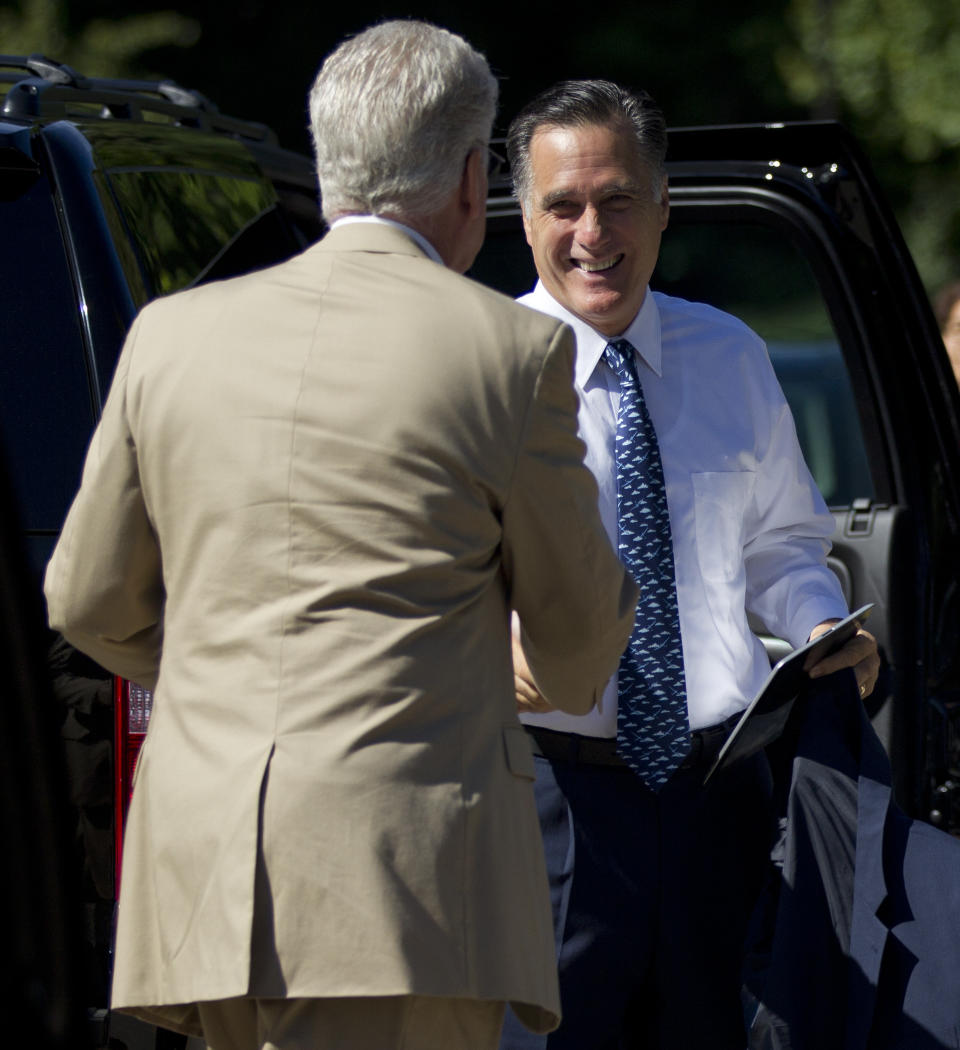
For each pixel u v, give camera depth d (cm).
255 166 1316
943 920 938
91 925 949
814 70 5544
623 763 974
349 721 708
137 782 778
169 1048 930
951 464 1362
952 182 5650
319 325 752
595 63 5788
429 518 724
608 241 983
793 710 1009
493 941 720
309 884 695
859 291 1354
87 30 5197
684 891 978
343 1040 705
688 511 1009
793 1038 913
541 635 805
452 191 798
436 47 790
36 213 1034
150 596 812
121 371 793
